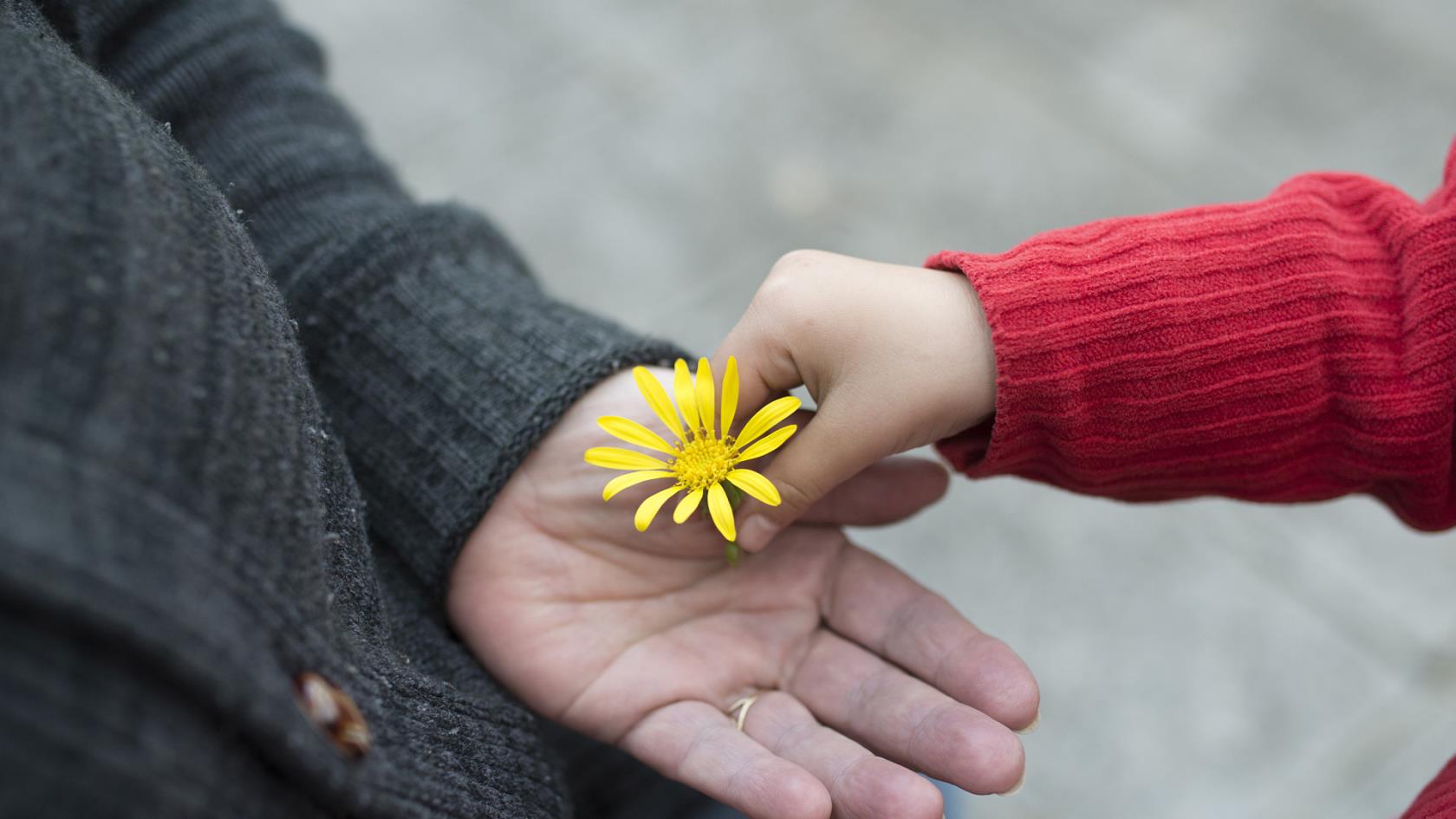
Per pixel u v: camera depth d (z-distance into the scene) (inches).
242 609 18.3
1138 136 44.0
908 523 37.0
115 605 17.5
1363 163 42.6
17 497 17.4
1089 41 46.6
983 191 43.1
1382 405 22.4
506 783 21.4
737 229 42.8
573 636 23.7
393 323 24.0
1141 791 32.8
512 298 24.4
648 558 23.9
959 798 25.9
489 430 23.3
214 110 25.1
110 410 18.0
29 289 17.9
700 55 46.8
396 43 46.9
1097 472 23.1
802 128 45.0
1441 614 34.9
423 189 43.2
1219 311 22.3
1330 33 45.9
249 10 26.0
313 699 18.7
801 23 47.5
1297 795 32.7
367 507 23.8
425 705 20.9
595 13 47.9
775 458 23.3
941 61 46.5
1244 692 34.0
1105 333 22.2
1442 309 22.2
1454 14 46.1
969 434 23.5
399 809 19.2
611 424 22.6
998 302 22.1
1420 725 33.2
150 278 18.5
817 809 21.9
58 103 18.9
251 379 19.1
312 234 24.1
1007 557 36.4
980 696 23.0
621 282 41.6
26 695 17.2
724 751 22.7
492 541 23.7
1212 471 23.3
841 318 22.5
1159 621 35.2
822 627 24.3
